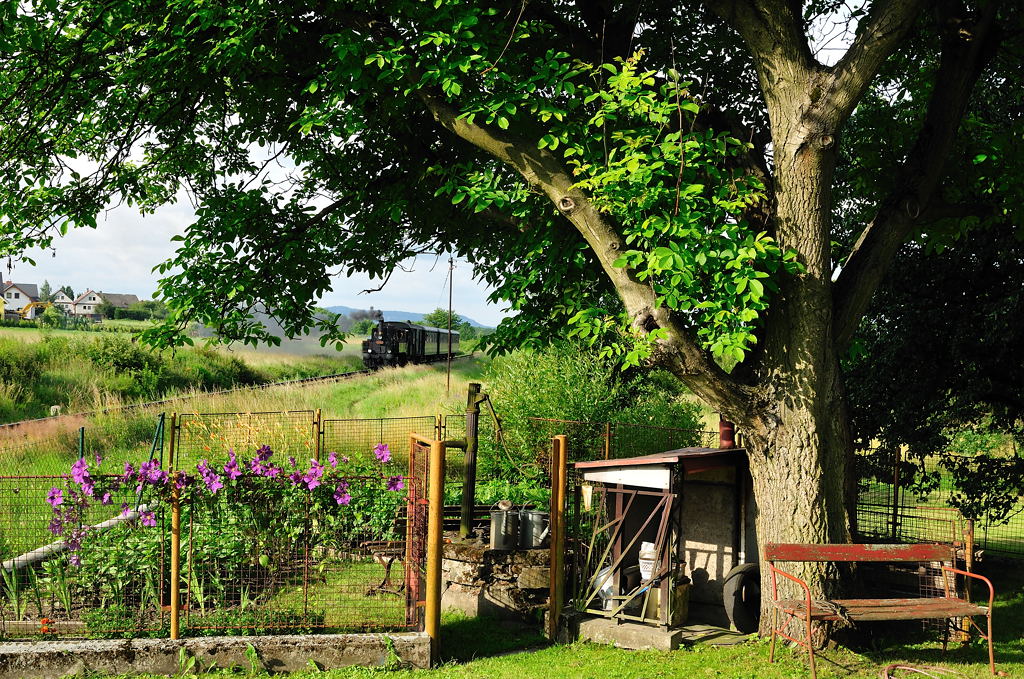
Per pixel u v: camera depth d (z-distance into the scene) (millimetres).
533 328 10555
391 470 13656
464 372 34781
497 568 8742
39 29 9281
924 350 11305
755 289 6914
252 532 7129
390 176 11148
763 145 9930
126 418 18828
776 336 7906
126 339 30828
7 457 15281
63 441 16766
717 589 8891
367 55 8383
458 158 10758
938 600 7492
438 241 11633
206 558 7125
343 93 8758
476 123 8594
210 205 10758
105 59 9867
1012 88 11000
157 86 10000
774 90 7852
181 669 6547
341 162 11289
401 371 36594
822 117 7582
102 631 6719
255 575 7148
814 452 7805
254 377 34906
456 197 8922
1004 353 10805
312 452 15430
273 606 7113
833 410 7895
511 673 6828
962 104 8234
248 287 10453
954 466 11914
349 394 27094
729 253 7156
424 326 49938
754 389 7973
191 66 9805
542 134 9086
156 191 11875
